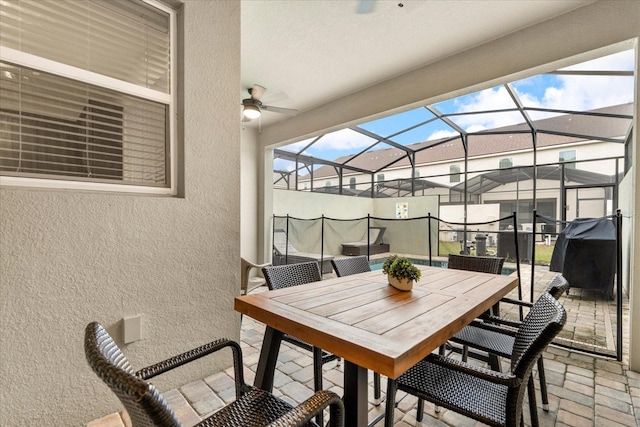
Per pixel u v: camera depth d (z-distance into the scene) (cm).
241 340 283
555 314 107
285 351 263
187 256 204
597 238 415
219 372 222
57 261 157
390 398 128
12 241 145
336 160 866
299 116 505
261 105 386
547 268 634
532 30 276
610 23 239
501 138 826
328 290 179
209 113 213
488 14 261
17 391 147
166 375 198
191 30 204
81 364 165
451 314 135
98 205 169
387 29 283
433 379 131
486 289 184
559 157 713
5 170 155
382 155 966
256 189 590
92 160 179
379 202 987
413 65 349
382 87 388
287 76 375
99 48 179
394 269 179
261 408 111
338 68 357
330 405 91
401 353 96
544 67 275
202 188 210
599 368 234
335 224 841
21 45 156
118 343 176
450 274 237
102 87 178
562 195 693
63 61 167
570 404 188
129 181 189
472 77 312
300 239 739
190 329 206
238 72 229
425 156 953
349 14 262
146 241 186
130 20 189
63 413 159
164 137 203
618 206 599
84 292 165
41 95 164
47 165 166
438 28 280
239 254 232
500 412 111
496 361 183
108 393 174
